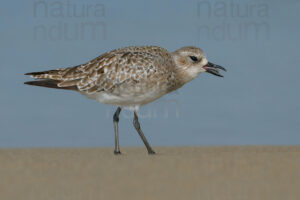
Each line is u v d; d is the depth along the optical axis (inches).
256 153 513.0
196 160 439.5
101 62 571.8
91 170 388.2
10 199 295.3
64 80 577.9
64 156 491.8
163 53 587.2
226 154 505.4
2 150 582.9
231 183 335.0
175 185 329.7
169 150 601.0
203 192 309.9
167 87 586.6
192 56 599.8
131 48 585.0
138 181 343.9
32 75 592.1
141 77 561.3
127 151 599.5
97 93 575.5
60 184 334.0
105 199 295.0
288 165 407.2
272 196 298.7
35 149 601.0
